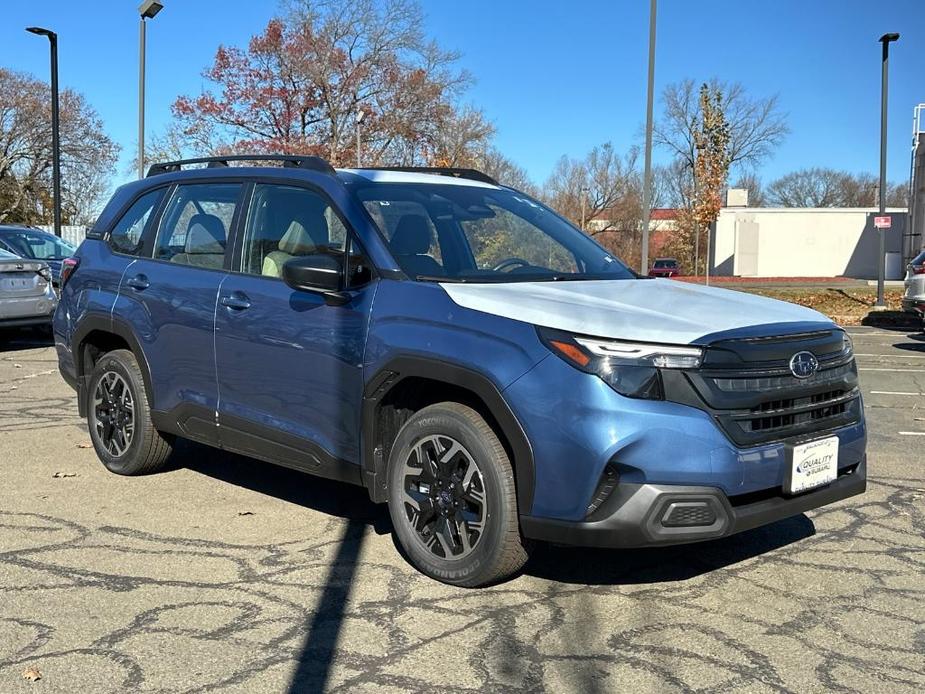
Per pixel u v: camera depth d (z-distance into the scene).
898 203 87.81
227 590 3.96
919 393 9.80
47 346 13.02
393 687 3.12
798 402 3.78
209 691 3.08
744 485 3.55
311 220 4.67
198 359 5.04
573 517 3.53
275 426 4.62
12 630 3.54
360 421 4.21
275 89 38.12
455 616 3.71
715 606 3.85
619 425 3.43
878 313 20.44
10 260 11.79
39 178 53.69
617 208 64.94
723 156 48.06
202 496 5.38
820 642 3.51
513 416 3.62
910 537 4.79
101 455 5.88
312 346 4.38
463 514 3.90
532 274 4.52
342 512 5.09
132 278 5.54
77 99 53.81
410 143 40.72
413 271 4.23
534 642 3.48
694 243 56.06
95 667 3.24
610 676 3.21
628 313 3.70
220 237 5.13
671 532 3.46
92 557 4.35
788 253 48.69
